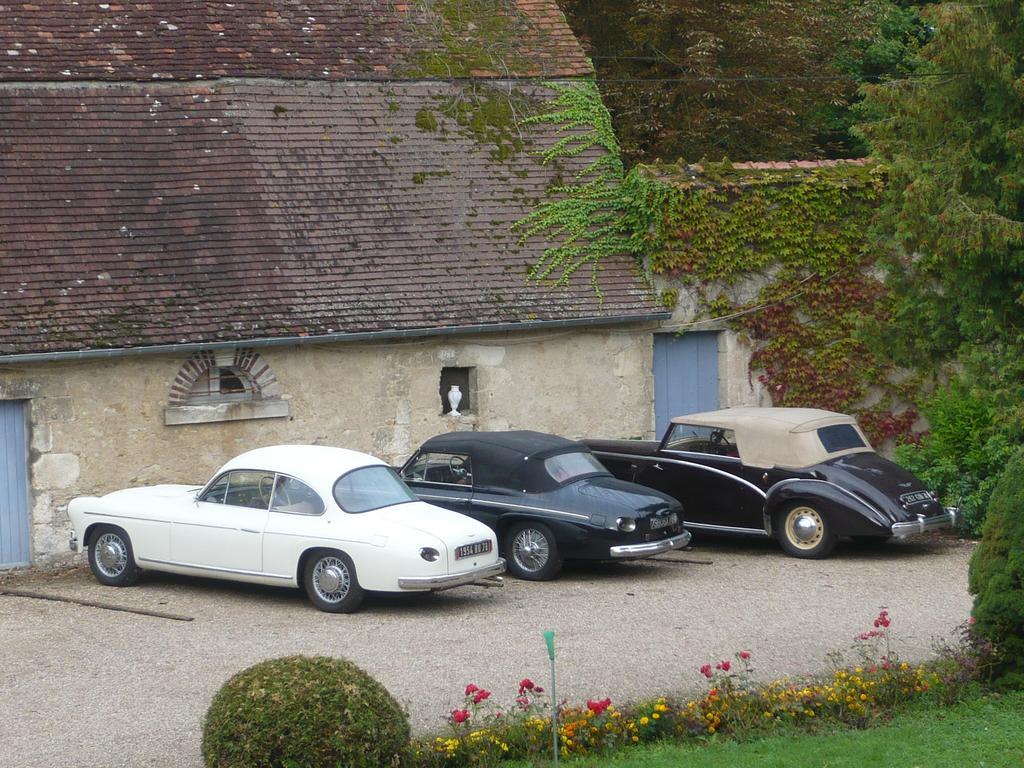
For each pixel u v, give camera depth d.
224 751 7.34
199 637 11.64
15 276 15.41
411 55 19.78
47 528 15.22
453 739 8.20
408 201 18.22
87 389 15.40
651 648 11.04
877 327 16.86
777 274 19.30
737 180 19.16
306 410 16.72
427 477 14.83
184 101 17.83
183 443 15.99
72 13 18.19
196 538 13.26
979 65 14.35
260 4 19.47
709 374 19.41
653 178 19.02
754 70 27.23
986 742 8.16
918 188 14.45
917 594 13.16
